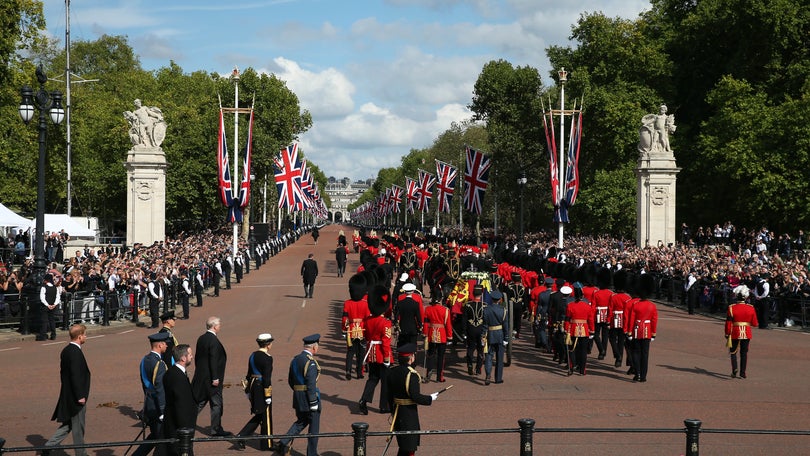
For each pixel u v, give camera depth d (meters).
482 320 19.86
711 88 72.06
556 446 13.76
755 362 23.14
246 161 53.31
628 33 74.56
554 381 19.92
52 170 76.50
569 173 51.12
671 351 25.19
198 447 13.76
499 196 93.31
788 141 57.03
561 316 22.22
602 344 23.83
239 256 54.12
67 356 12.78
